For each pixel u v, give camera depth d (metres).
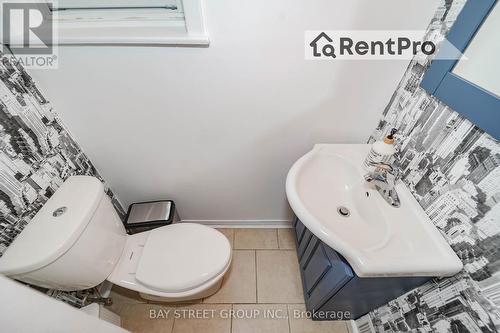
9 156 0.79
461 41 0.63
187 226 1.22
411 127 0.85
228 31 0.80
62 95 0.93
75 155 1.09
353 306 1.05
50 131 0.95
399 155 0.92
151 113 1.01
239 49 0.84
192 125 1.06
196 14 0.74
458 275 0.66
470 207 0.63
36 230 0.79
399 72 0.89
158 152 1.17
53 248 0.74
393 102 0.95
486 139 0.58
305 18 0.77
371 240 0.80
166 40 0.78
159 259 1.08
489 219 0.58
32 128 0.87
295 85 0.94
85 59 0.84
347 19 0.78
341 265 0.80
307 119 1.05
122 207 1.47
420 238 0.73
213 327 1.22
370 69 0.89
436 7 0.74
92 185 0.94
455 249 0.68
